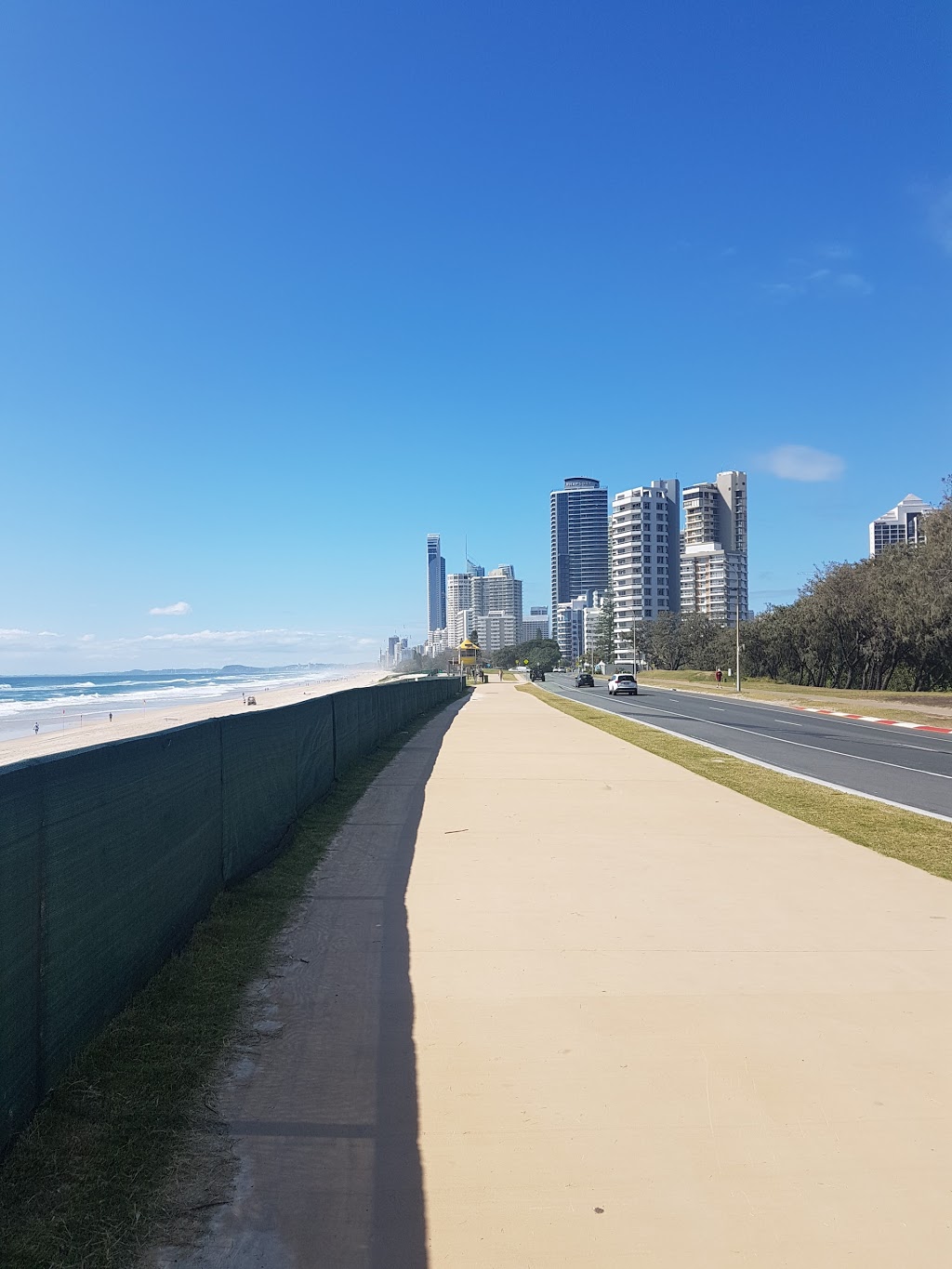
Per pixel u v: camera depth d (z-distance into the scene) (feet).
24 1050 12.30
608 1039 15.55
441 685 150.41
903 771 55.83
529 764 57.52
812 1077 14.06
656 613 615.98
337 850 31.68
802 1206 10.82
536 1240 10.25
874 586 190.29
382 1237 10.31
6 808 11.82
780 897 24.88
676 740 74.59
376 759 60.95
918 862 29.14
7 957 11.78
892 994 17.56
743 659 270.26
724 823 36.37
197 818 22.18
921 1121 12.75
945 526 156.46
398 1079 14.15
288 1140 12.37
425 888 26.25
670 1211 10.73
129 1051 14.88
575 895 25.29
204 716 169.27
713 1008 16.90
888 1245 10.12
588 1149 12.09
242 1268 9.78
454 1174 11.54
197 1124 12.76
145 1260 9.84
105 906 15.66
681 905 24.11
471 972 19.03
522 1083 13.97
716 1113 13.00
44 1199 10.78
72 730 135.74
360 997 17.69
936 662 185.78
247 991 18.01
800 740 78.13
